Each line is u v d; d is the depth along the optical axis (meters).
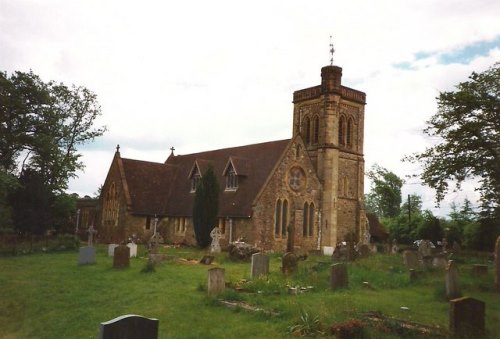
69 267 26.62
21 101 43.53
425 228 57.75
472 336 12.07
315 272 23.23
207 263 29.27
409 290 20.12
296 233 43.28
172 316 15.25
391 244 47.06
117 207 47.84
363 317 13.70
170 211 47.91
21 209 42.47
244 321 14.34
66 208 46.78
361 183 51.00
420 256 30.44
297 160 44.22
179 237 46.28
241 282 20.02
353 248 31.38
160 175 51.72
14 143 43.94
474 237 45.81
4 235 38.22
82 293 19.45
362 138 52.03
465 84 25.34
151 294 18.61
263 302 16.34
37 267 26.61
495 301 17.44
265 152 46.09
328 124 47.44
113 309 16.84
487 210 28.91
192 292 18.73
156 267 26.16
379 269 25.64
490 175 26.00
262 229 40.44
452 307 12.32
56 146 45.81
